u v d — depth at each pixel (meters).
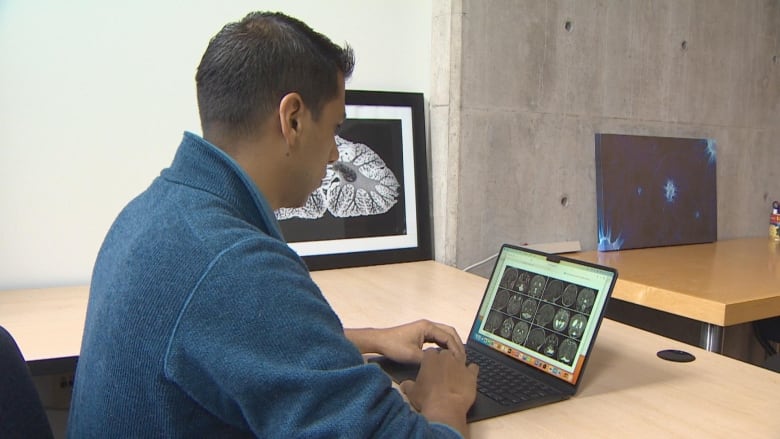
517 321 1.18
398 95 2.02
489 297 1.27
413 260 2.05
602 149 2.32
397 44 2.03
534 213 2.23
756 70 2.88
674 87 2.58
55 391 1.59
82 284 1.65
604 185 2.33
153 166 1.72
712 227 2.72
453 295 1.62
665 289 1.72
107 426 0.62
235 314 0.58
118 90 1.64
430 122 2.12
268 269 0.61
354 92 1.94
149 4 1.65
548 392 1.01
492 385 1.04
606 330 1.37
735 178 2.88
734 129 2.84
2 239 1.55
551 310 1.12
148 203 0.69
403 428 0.64
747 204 2.94
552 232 2.29
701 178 2.68
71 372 1.11
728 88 2.78
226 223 0.64
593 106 2.34
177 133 1.74
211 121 0.77
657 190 2.51
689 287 1.74
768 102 2.96
